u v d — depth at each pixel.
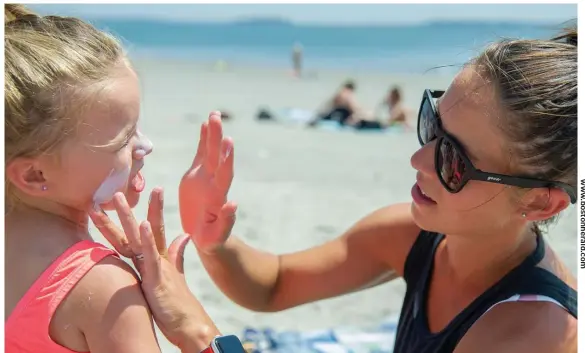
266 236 5.32
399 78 23.34
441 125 1.90
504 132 1.79
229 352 1.65
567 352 1.79
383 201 6.62
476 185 1.85
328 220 5.86
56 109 1.59
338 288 2.37
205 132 2.04
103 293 1.61
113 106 1.65
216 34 51.31
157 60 31.19
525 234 1.97
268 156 8.95
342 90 12.96
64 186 1.65
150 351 1.61
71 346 1.62
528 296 1.85
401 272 2.29
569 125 1.77
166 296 1.69
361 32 51.28
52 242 1.65
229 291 2.25
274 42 45.28
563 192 1.84
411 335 2.10
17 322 1.60
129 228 1.67
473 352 1.83
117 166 1.68
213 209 2.04
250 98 16.52
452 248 2.03
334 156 9.12
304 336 3.54
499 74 1.81
